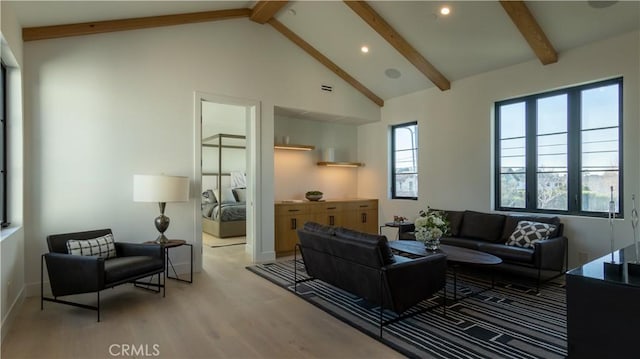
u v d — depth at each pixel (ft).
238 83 16.63
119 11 12.61
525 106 15.80
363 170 23.62
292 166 21.72
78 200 12.95
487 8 13.01
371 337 9.07
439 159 18.79
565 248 13.87
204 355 8.14
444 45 15.55
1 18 9.00
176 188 13.07
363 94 21.31
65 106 12.71
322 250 11.36
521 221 14.83
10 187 11.43
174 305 11.28
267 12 16.21
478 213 16.53
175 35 14.99
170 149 14.80
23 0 9.89
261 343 8.73
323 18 16.14
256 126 17.30
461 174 17.78
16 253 10.73
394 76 19.03
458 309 10.88
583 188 14.12
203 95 15.61
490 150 16.65
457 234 16.92
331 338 9.02
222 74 16.16
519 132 16.02
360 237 9.95
